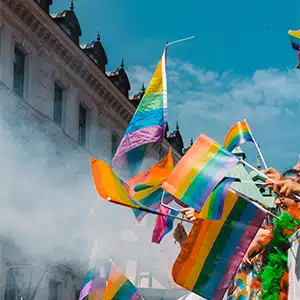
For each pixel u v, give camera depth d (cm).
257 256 532
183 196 468
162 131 629
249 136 580
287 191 410
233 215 484
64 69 2344
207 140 478
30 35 2138
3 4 1988
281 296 453
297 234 432
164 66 632
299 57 475
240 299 546
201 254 486
